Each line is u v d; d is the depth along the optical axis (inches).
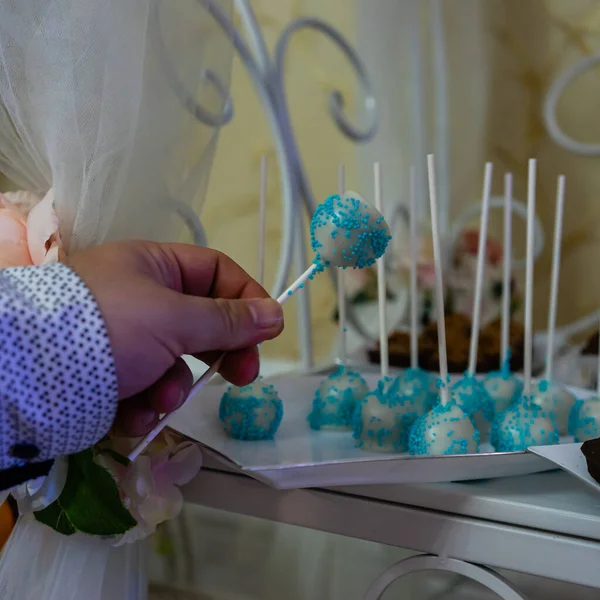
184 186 21.6
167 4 19.9
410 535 19.0
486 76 53.6
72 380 14.0
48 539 19.8
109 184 18.7
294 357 42.4
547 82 52.4
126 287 14.9
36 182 20.1
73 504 17.5
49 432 14.2
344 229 17.8
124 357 14.5
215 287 19.4
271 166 41.9
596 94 50.5
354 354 38.3
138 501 19.1
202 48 21.0
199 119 21.9
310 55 44.1
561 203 26.0
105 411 14.5
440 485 19.2
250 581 27.6
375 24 46.9
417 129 50.1
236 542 30.2
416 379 25.5
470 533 18.3
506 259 27.5
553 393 25.4
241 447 22.1
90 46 17.9
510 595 17.9
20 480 15.3
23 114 18.5
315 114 44.6
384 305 24.9
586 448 17.6
